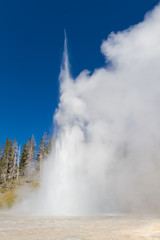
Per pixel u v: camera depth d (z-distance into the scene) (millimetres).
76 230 10992
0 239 8789
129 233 10000
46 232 10430
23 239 8750
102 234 9750
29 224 13609
